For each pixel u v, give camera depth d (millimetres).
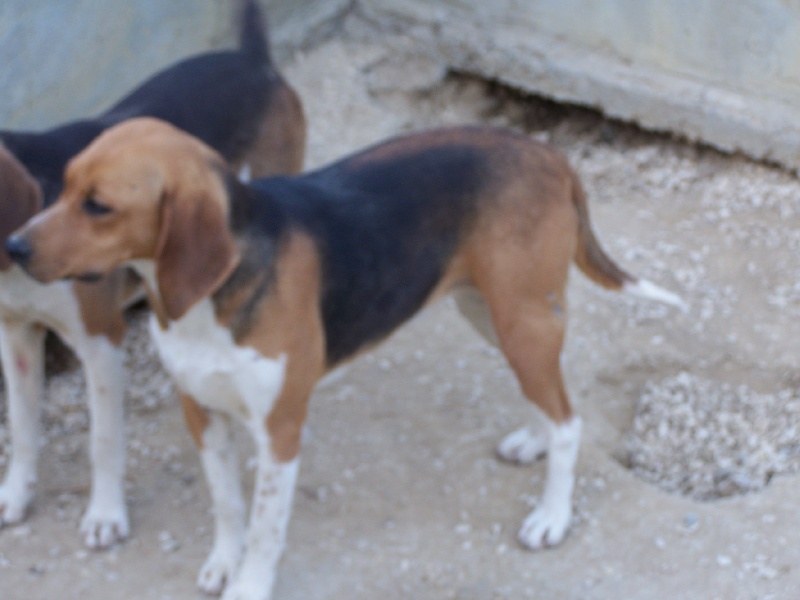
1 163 3398
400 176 3449
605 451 3777
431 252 3459
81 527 3604
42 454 3770
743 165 4387
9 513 3613
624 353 3955
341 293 3379
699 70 4422
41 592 3500
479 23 4629
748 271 4129
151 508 3656
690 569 3521
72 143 3572
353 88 4617
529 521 3586
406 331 4004
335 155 4438
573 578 3518
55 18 4145
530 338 3508
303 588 3500
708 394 3877
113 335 3539
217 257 3215
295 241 3318
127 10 4273
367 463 3723
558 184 3492
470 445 3760
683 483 3744
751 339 3977
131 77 4336
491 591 3500
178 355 3326
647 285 3631
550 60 4531
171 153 3201
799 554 3533
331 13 4730
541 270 3484
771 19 4297
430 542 3586
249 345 3297
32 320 3533
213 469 3455
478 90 4676
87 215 3205
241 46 3914
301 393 3359
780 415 3824
